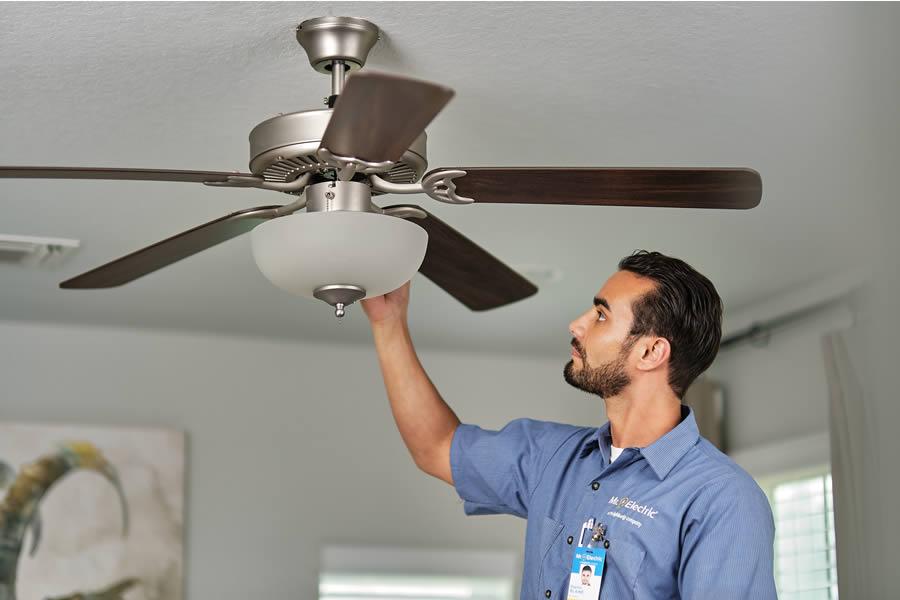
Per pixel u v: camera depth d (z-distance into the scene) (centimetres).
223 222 228
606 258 377
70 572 438
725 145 284
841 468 340
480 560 494
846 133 274
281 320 458
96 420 461
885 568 329
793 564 429
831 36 232
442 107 165
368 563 481
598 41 234
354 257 201
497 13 223
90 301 429
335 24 224
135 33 229
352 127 175
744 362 448
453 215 338
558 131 276
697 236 353
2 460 439
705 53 240
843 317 377
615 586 215
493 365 513
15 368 455
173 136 276
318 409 490
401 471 494
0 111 262
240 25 226
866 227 307
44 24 225
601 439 231
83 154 285
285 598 469
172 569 452
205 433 474
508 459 244
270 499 476
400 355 250
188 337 480
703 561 206
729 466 217
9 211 329
